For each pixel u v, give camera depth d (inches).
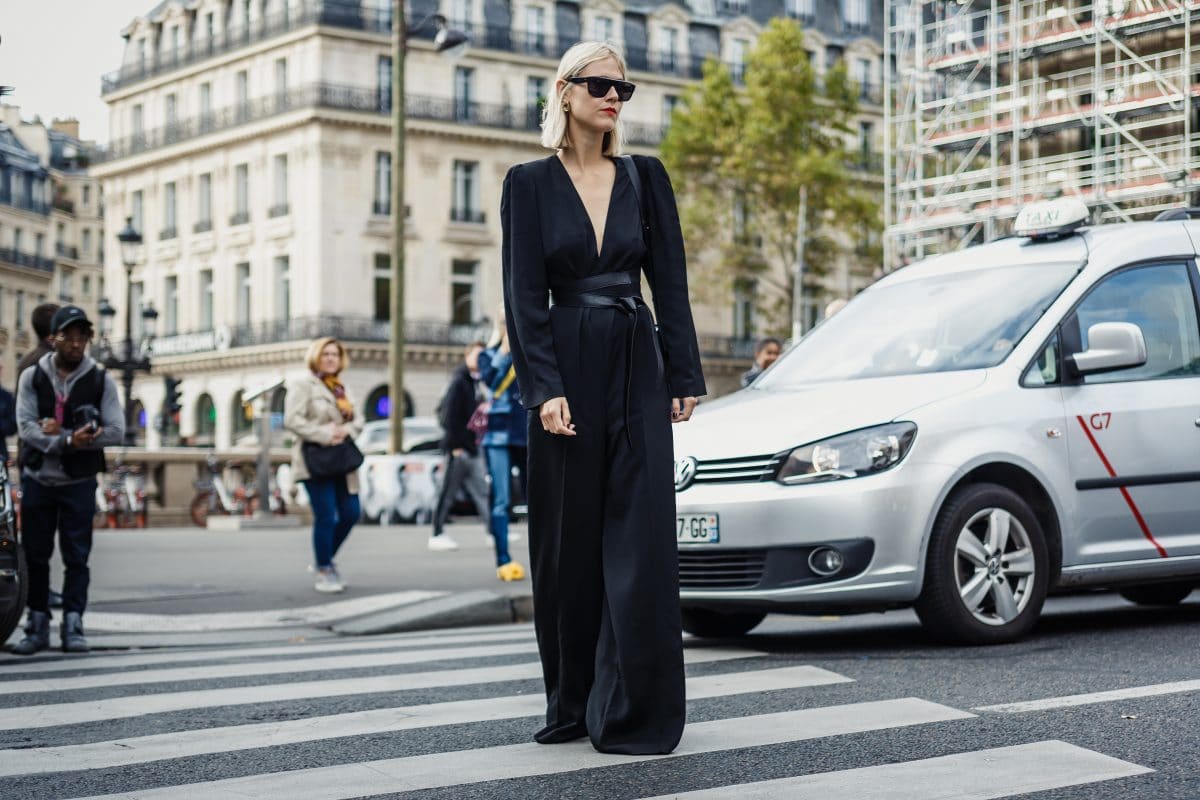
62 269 3380.9
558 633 185.9
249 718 213.0
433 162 2167.8
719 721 200.5
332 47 2103.8
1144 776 165.2
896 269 340.2
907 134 1339.8
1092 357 285.3
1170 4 1064.8
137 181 2443.4
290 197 2148.1
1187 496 297.6
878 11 2684.5
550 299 184.5
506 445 448.8
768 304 2386.8
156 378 2374.5
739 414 288.2
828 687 227.6
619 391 181.2
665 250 185.8
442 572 479.8
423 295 2159.2
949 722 196.4
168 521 1075.9
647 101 2388.0
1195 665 240.4
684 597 277.9
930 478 268.5
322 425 418.6
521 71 2255.2
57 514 314.0
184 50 2347.4
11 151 3157.0
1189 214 322.0
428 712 214.2
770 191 2148.1
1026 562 277.0
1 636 305.1
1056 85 1253.1
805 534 265.4
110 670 270.2
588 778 167.8
